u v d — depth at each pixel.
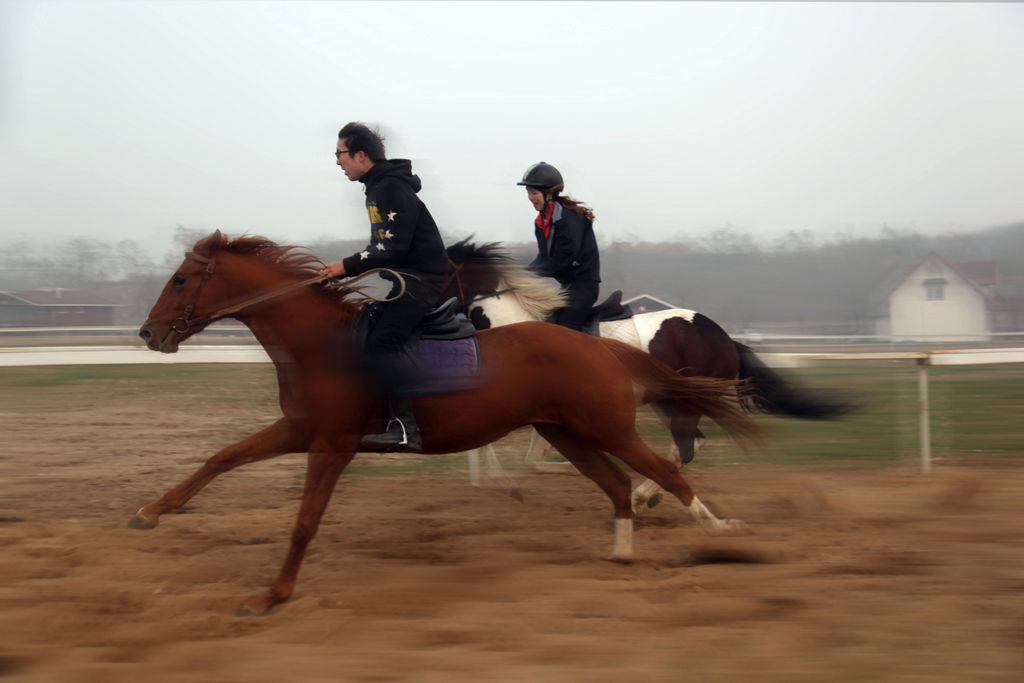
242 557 5.87
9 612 4.72
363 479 8.71
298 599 5.01
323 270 5.34
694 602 4.91
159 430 11.05
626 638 4.39
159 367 18.47
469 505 7.58
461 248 6.61
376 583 5.34
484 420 5.45
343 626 4.55
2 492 7.76
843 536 6.31
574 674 3.96
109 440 10.39
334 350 5.24
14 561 5.64
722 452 10.00
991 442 10.62
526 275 6.73
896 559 5.69
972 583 5.21
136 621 4.68
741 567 5.63
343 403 5.18
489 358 5.46
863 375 16.23
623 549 5.84
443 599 5.02
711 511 6.99
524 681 3.89
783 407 7.88
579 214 7.25
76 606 4.84
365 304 5.43
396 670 4.02
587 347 5.64
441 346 5.42
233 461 5.56
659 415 6.89
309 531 5.02
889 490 7.88
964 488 7.51
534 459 8.12
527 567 5.68
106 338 10.32
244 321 5.39
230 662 4.11
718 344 7.62
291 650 4.24
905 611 4.72
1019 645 4.27
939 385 17.31
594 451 5.86
